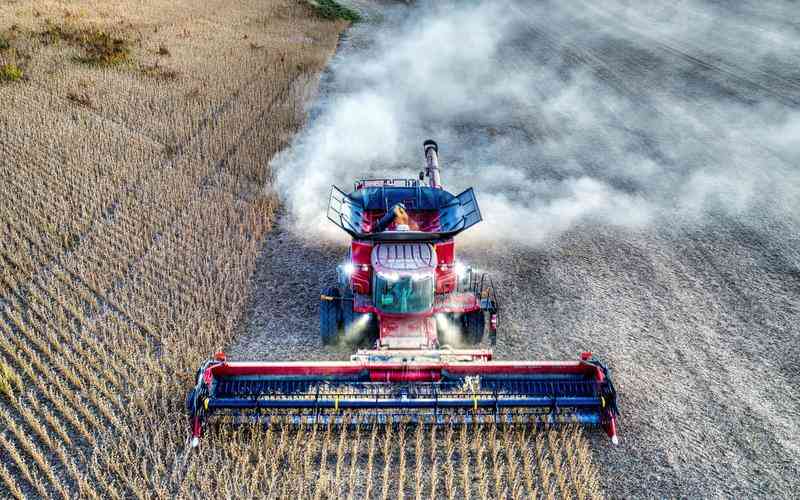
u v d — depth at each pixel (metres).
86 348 12.16
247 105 25.78
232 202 18.11
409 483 9.64
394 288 10.66
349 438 10.26
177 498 9.09
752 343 12.92
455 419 10.16
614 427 10.16
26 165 19.73
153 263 15.01
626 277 15.24
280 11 42.31
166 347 12.02
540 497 9.48
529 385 10.30
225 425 10.07
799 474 9.84
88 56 30.28
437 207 13.28
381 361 10.23
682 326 13.42
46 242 15.63
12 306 13.38
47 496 9.12
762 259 16.23
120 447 9.79
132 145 21.55
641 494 9.49
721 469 9.91
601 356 12.39
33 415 10.42
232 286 14.27
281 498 9.21
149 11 39.97
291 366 10.09
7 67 27.05
